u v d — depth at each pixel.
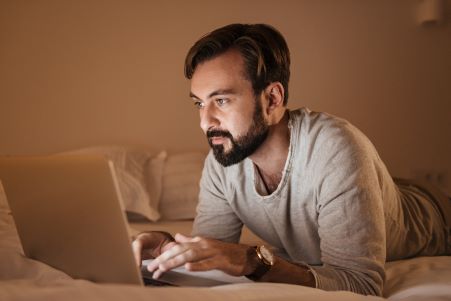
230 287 0.83
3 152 2.67
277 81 1.21
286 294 0.78
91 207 0.87
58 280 0.80
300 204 1.23
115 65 2.76
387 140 3.06
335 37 2.96
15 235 1.14
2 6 2.64
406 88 3.06
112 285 0.69
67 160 0.87
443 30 3.08
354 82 3.00
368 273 1.07
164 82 2.81
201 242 1.00
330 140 1.17
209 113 1.18
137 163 2.44
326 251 1.13
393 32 3.02
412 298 0.96
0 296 0.64
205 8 2.83
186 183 2.41
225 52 1.16
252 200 1.32
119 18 2.76
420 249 1.52
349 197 1.12
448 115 3.11
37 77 2.69
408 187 1.66
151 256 1.17
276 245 1.41
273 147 1.24
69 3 2.71
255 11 2.88
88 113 2.75
